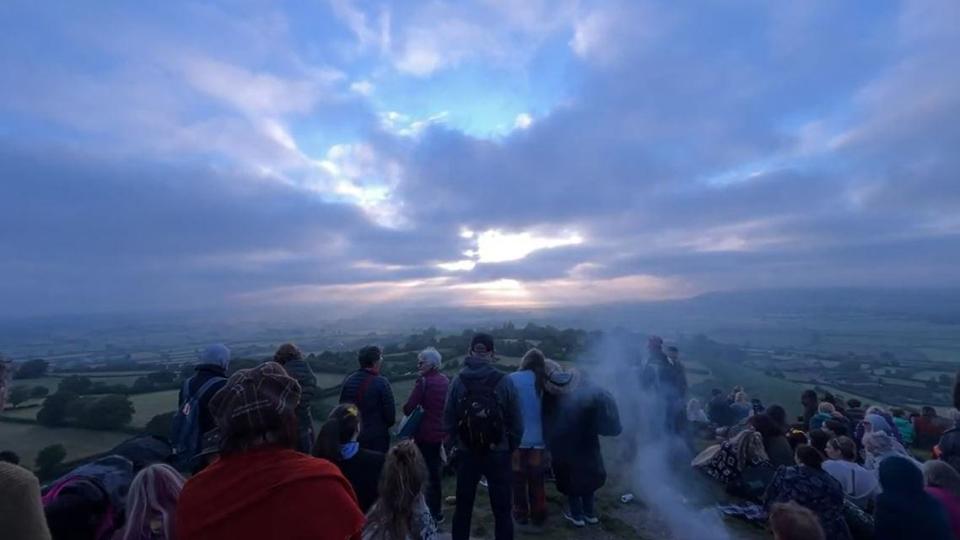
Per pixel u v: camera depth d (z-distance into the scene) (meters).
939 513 3.96
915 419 11.37
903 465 4.18
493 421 4.45
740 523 6.07
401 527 2.94
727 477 6.89
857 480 5.82
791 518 3.18
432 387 5.66
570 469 5.65
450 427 4.62
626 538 5.56
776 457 6.86
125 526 2.63
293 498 1.74
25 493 1.66
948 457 5.62
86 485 2.81
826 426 7.83
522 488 5.71
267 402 1.88
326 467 1.88
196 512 1.78
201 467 3.68
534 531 5.58
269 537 1.69
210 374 4.67
